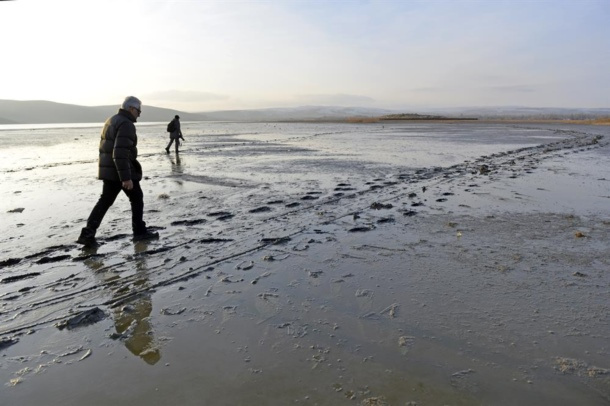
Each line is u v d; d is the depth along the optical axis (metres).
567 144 23.11
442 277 4.38
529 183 10.34
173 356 2.97
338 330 3.31
